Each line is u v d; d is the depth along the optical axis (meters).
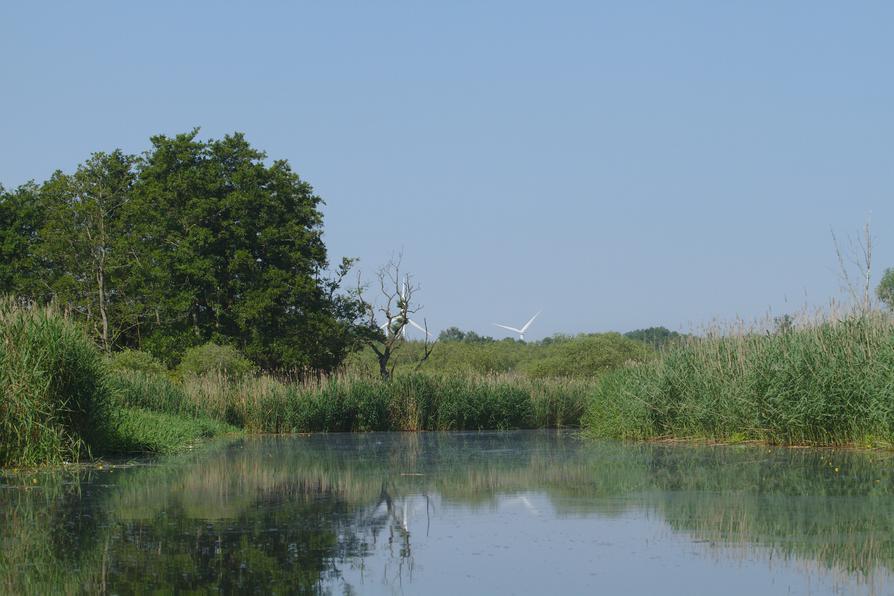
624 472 17.50
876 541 9.93
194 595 7.88
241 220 52.47
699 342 27.33
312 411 37.41
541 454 22.84
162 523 11.61
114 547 9.97
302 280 51.75
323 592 8.01
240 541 10.34
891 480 14.98
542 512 12.45
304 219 55.91
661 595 7.77
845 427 21.45
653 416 27.67
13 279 53.66
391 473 18.16
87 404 19.66
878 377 20.22
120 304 52.31
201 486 15.67
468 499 13.88
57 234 51.38
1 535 10.70
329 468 19.27
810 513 11.76
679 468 17.92
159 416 29.39
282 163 56.03
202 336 50.81
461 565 9.05
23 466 17.91
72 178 52.19
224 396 37.50
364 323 56.81
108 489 15.09
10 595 7.88
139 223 53.00
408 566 9.02
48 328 18.77
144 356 39.97
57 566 9.02
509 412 40.94
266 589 8.09
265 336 50.94
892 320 21.55
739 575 8.43
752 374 23.27
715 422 25.45
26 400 17.73
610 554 9.52
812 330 22.38
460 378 41.72
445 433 36.34
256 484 16.05
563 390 43.72
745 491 14.02
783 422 22.41
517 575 8.61
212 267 50.72
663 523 11.34
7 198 57.62
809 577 8.30
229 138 54.78
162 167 53.56
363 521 11.80
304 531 11.02
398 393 39.78
